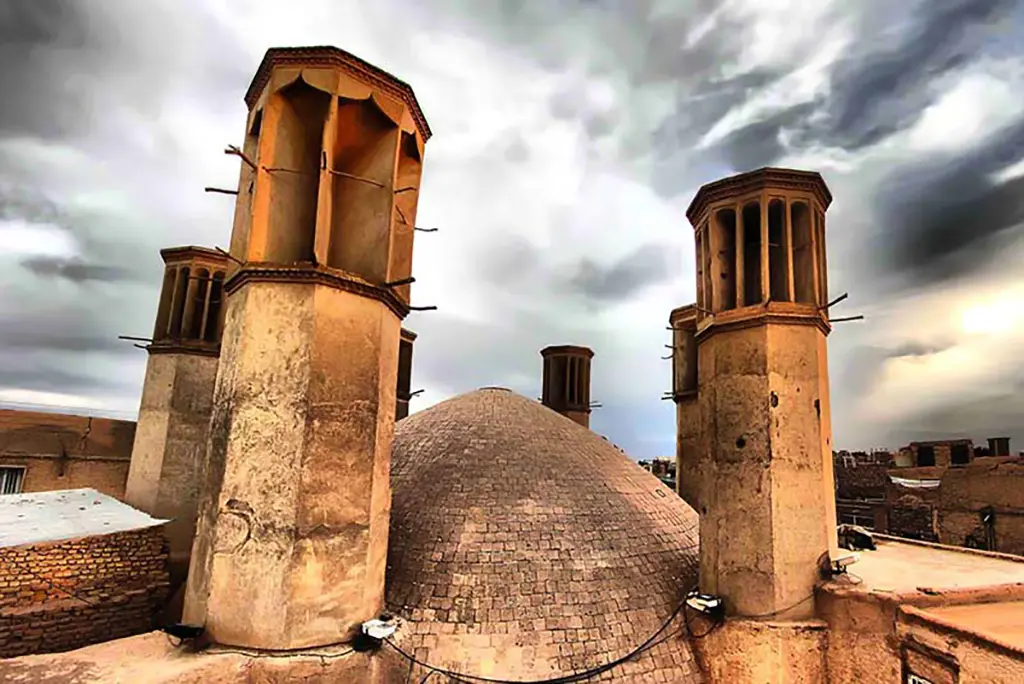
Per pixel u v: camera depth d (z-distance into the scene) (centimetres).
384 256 905
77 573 1112
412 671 838
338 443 816
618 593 1007
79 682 646
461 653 868
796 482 972
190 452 1694
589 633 932
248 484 787
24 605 1047
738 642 933
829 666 902
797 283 1080
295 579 754
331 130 886
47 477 2052
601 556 1060
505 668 864
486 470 1183
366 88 923
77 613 1096
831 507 1026
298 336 820
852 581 948
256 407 805
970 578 1017
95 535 1148
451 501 1103
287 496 774
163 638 767
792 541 952
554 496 1155
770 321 1012
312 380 806
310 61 897
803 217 1084
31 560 1065
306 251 911
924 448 2984
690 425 1808
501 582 961
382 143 955
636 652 939
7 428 2003
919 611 833
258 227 857
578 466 1279
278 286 838
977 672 719
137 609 1170
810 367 1014
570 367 2575
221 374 873
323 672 746
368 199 945
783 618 927
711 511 1032
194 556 827
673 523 1274
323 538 782
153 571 1210
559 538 1062
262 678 719
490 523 1059
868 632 879
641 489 1341
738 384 1027
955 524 2220
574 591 980
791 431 987
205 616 767
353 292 867
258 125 972
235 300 874
